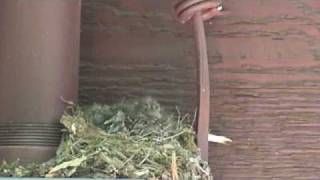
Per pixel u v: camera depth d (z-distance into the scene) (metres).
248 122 0.44
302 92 0.45
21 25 0.38
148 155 0.35
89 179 0.33
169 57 0.45
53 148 0.36
